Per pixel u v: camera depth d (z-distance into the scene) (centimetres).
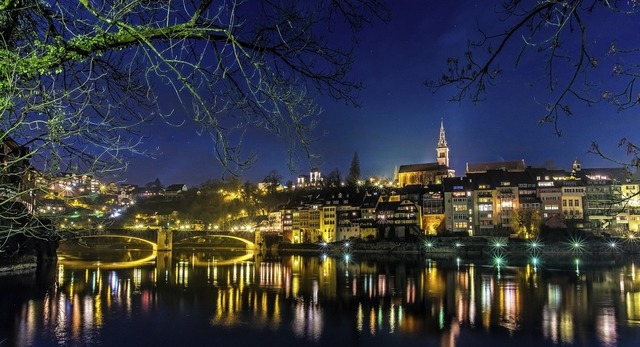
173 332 3947
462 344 3606
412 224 14488
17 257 7950
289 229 17912
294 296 5888
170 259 12144
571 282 6950
